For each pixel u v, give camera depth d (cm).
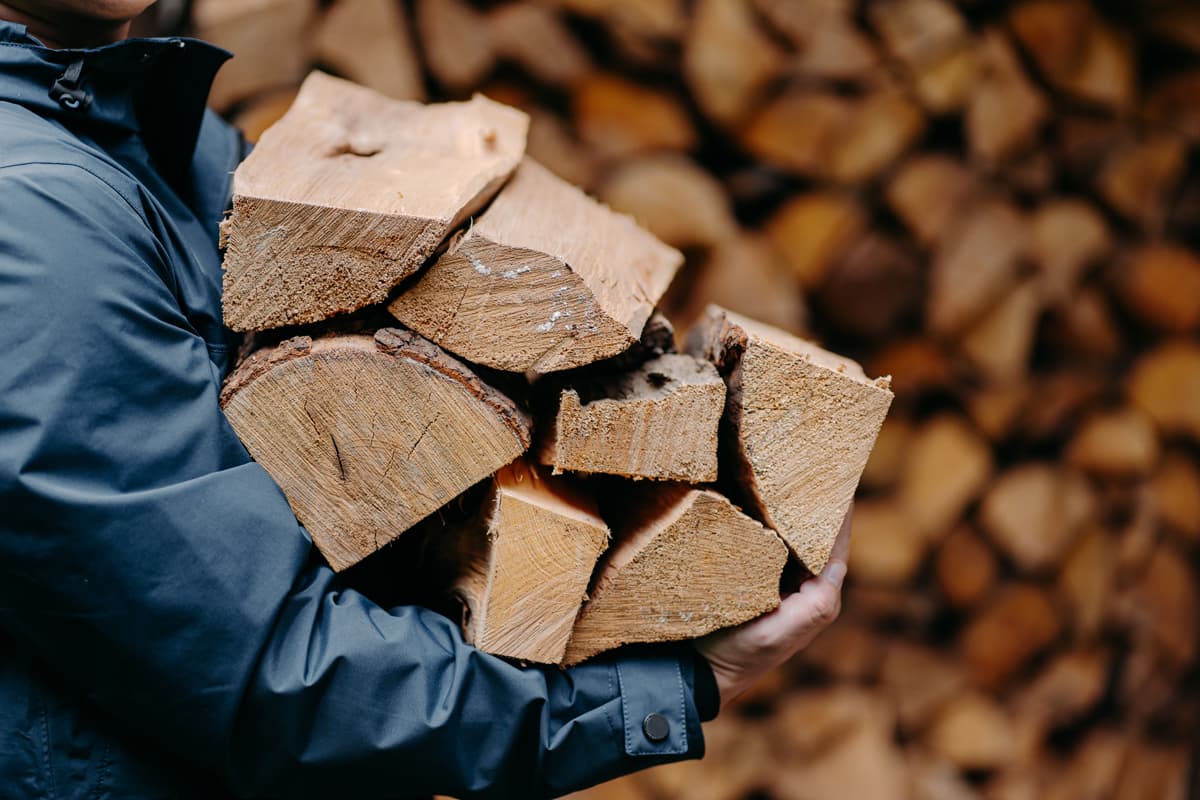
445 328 104
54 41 109
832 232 189
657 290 113
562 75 179
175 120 112
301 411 104
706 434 107
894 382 200
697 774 196
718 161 193
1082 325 210
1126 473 216
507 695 105
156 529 99
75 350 97
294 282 104
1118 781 222
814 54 182
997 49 192
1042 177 200
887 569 202
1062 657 215
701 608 110
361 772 104
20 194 98
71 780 102
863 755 199
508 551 106
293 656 102
